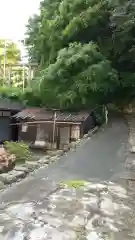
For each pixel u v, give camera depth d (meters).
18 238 3.91
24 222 4.46
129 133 15.62
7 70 28.02
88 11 18.67
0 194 5.89
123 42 18.97
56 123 19.53
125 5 16.17
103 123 19.41
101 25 19.44
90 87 17.23
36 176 7.58
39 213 4.86
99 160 9.82
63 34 19.52
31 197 5.73
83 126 19.62
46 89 18.97
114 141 13.60
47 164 9.26
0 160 8.55
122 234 4.21
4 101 21.88
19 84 26.47
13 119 21.89
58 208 5.14
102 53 19.73
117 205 5.46
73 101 18.25
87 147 12.31
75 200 5.62
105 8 18.81
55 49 20.44
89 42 18.72
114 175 7.81
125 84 19.16
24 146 13.55
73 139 19.44
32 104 21.83
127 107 21.94
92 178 7.46
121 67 20.56
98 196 5.96
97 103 19.56
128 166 8.91
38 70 23.92
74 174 7.85
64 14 19.83
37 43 21.95
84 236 4.07
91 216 4.85
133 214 5.04
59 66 17.91
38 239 3.90
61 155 10.84
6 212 4.87
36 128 20.50
